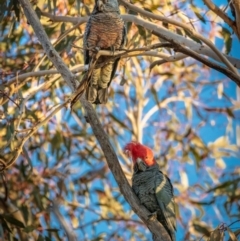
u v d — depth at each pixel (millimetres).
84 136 15656
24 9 10453
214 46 10297
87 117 9438
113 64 9516
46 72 11672
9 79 12852
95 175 16344
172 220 10078
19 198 14508
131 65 15266
